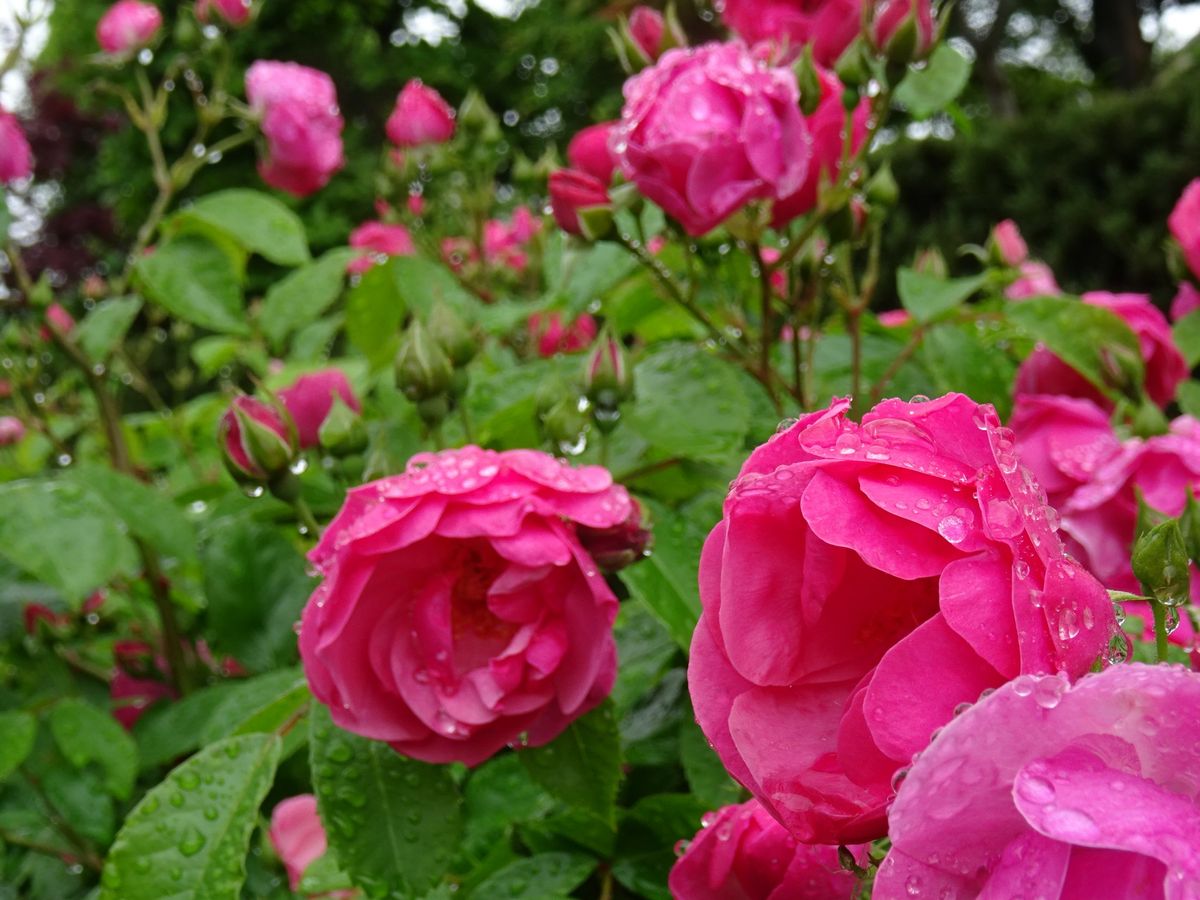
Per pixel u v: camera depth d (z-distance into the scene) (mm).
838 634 206
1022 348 593
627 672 414
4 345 611
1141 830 149
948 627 183
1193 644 280
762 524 204
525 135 3812
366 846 319
